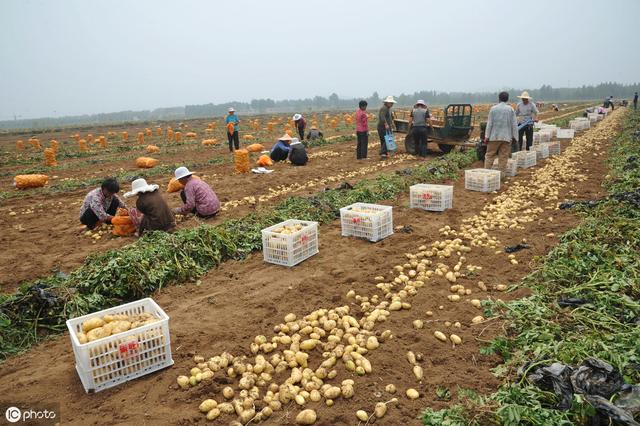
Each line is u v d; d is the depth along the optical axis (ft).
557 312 15.53
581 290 17.10
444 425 10.71
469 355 14.11
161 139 116.88
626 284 16.52
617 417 9.95
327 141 83.41
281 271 21.94
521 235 25.38
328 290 19.36
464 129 54.03
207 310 18.12
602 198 30.78
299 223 25.03
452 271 20.86
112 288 19.40
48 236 30.14
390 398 12.31
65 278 20.24
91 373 12.88
